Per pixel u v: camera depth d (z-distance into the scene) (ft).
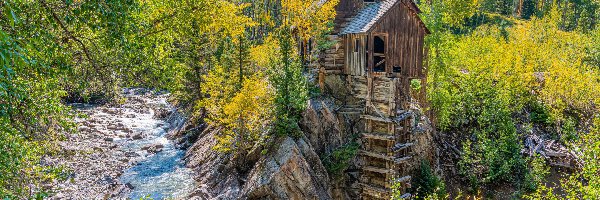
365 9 93.97
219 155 85.10
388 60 88.58
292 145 71.46
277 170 68.49
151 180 85.05
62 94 42.78
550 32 171.94
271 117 78.13
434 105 107.86
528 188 92.38
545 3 285.23
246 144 79.46
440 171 96.37
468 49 133.49
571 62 136.77
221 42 108.68
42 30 32.78
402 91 89.35
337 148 82.58
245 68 94.07
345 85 92.58
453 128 109.91
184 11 52.01
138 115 141.69
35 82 36.99
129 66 43.70
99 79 43.34
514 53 124.26
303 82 79.77
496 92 108.17
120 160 94.94
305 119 79.30
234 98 76.43
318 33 89.56
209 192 76.95
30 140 39.45
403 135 88.28
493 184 95.20
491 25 255.09
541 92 118.11
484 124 104.27
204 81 109.81
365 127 86.43
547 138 106.73
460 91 115.24
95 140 108.58
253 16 206.49
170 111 139.23
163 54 50.01
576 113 113.29
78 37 39.06
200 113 112.37
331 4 87.51
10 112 30.37
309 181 70.90
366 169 83.92
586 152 56.44
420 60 93.86
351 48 90.63
